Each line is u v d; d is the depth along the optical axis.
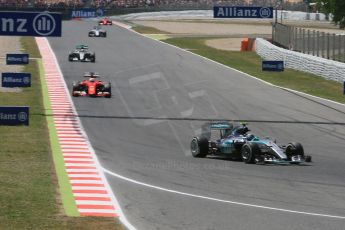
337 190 51.00
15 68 145.88
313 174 57.50
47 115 92.19
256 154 62.16
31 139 72.81
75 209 42.75
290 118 95.44
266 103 109.88
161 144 74.50
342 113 100.81
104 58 175.00
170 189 50.03
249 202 46.16
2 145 68.06
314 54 163.62
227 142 64.81
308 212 43.50
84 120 89.69
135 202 45.34
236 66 165.62
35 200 44.53
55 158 62.34
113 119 91.56
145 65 161.12
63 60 166.75
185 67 158.88
